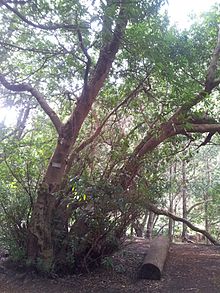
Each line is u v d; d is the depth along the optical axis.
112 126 6.49
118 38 4.77
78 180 5.09
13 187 6.16
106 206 5.27
